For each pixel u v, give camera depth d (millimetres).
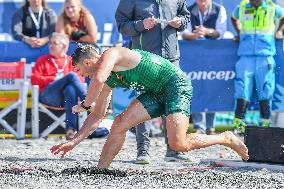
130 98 27094
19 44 26781
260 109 27688
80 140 17172
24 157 21094
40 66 26562
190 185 16141
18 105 26547
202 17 27984
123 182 16328
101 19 28688
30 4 27578
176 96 17188
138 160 20125
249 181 16844
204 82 27547
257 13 27281
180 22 20500
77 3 26891
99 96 17250
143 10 20531
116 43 28578
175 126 17094
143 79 17031
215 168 19125
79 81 26047
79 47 16703
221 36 28016
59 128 26859
